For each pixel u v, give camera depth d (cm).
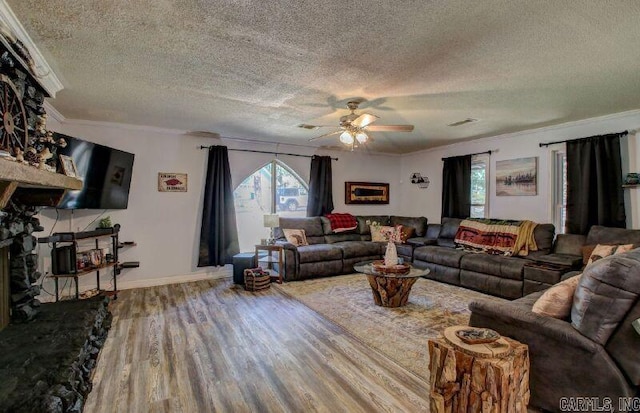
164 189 480
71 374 170
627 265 160
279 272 489
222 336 296
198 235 507
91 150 366
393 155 716
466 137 537
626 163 386
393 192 720
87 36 211
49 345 199
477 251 481
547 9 178
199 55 238
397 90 307
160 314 352
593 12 180
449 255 481
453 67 255
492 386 154
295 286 468
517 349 164
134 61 249
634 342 159
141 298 409
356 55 235
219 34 208
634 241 350
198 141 505
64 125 417
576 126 430
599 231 385
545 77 275
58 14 186
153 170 472
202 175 508
